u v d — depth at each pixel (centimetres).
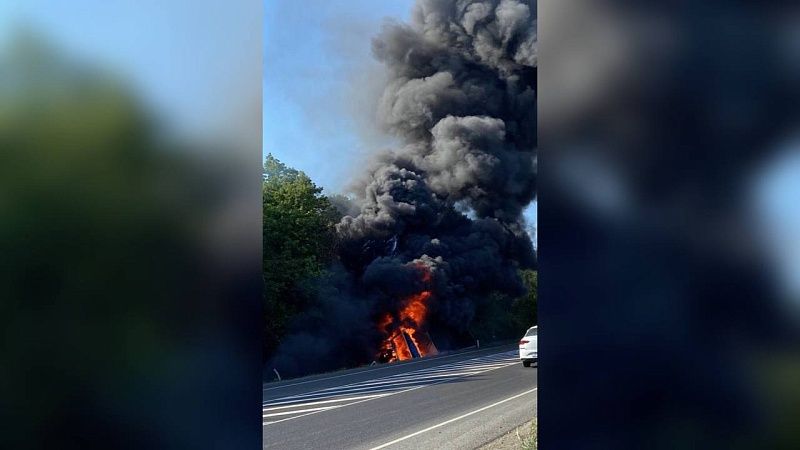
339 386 1390
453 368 1741
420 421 827
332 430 795
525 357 1533
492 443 647
